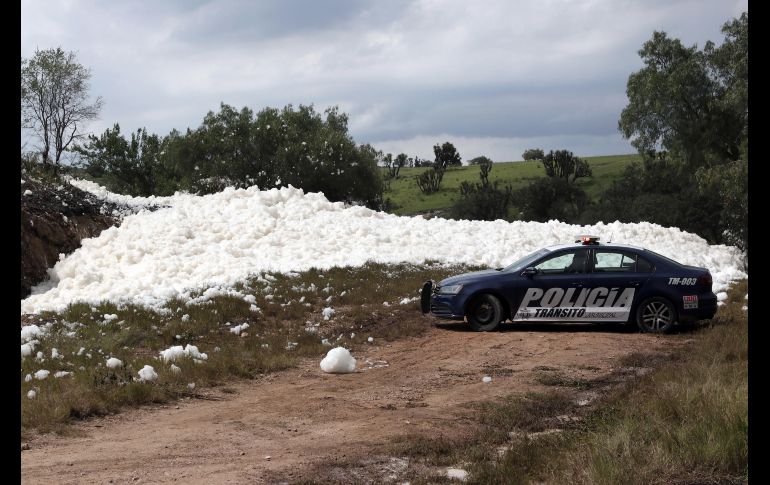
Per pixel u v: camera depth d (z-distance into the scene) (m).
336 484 5.75
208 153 46.50
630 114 53.31
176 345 11.66
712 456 5.92
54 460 6.39
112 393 8.52
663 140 53.16
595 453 5.89
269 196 27.02
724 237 49.84
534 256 13.65
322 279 17.59
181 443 6.99
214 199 27.12
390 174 126.56
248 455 6.57
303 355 11.81
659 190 64.19
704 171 43.53
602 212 59.44
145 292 16.77
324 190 46.09
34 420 7.50
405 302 15.77
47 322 12.65
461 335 13.06
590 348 11.71
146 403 8.64
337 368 10.55
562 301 13.04
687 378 8.50
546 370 10.26
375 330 13.63
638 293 12.86
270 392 9.38
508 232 25.09
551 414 7.92
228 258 20.42
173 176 52.81
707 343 11.12
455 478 5.84
